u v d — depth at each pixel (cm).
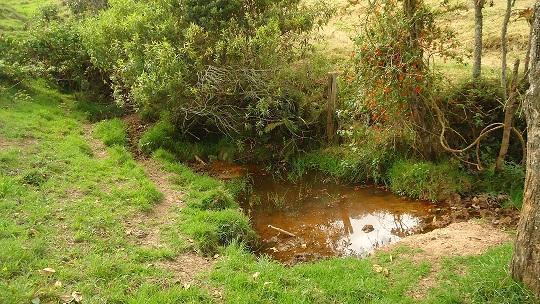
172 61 1069
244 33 1146
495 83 995
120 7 1298
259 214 956
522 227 567
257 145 1188
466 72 1083
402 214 925
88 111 1352
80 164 973
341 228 895
